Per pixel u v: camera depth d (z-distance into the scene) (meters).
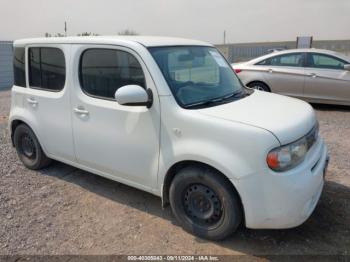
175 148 3.24
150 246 3.27
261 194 2.88
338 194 4.08
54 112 4.30
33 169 5.07
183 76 3.55
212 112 3.16
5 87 16.61
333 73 8.55
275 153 2.83
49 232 3.52
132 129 3.53
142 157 3.54
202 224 3.33
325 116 8.18
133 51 3.47
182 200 3.40
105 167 3.94
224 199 3.09
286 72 8.97
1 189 4.47
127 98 3.20
